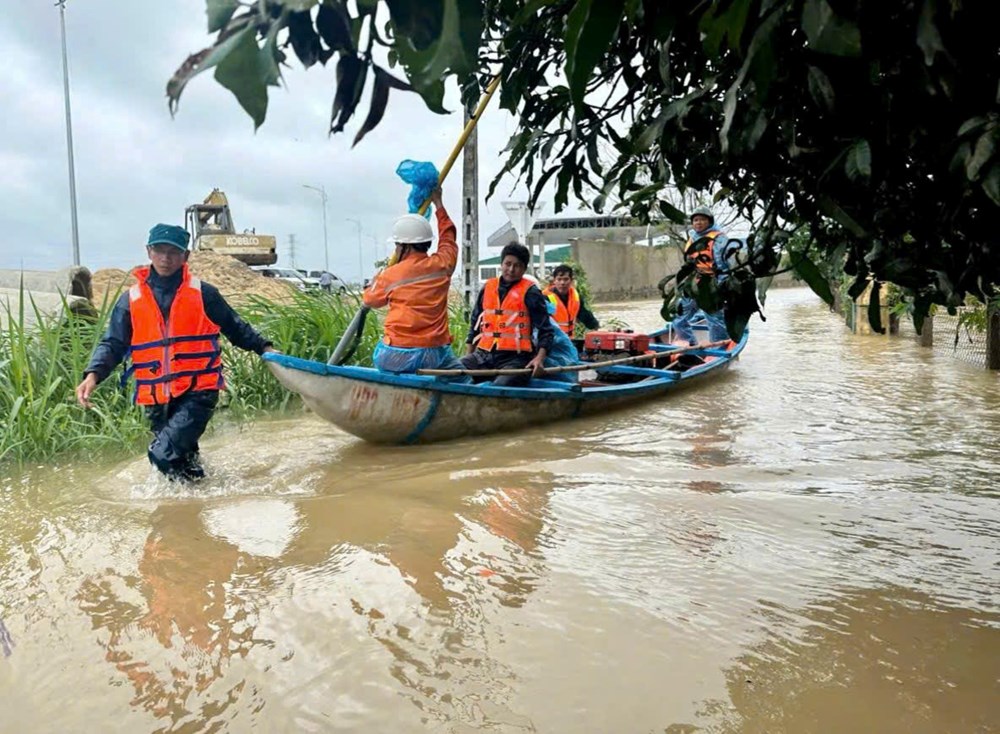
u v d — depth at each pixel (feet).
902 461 14.69
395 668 7.39
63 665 7.68
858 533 10.73
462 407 17.56
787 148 5.31
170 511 12.50
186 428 13.91
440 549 10.31
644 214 8.61
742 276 6.79
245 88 2.69
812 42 3.93
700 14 4.69
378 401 16.52
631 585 9.07
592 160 7.69
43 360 18.76
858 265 6.40
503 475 14.01
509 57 7.54
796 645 7.65
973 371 26.37
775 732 6.31
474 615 8.39
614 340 26.63
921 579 9.18
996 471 13.89
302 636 8.08
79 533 11.52
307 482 14.23
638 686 6.97
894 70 4.54
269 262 81.15
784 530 10.87
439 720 6.57
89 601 9.09
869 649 7.57
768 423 18.60
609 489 12.94
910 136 4.90
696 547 10.26
